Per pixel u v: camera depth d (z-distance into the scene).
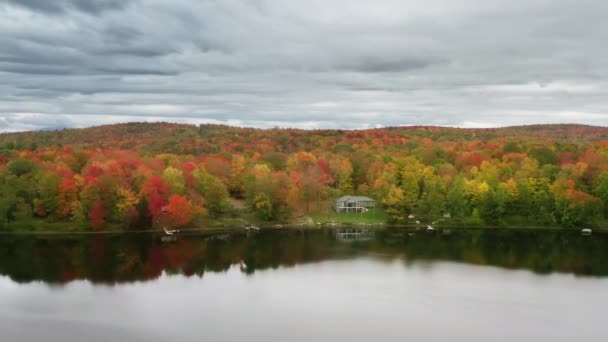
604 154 190.38
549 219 146.75
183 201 133.12
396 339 63.66
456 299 78.44
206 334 64.75
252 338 63.50
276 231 140.25
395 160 188.38
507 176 167.00
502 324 68.69
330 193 171.25
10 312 71.75
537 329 67.25
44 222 130.62
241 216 151.38
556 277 91.19
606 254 110.25
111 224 133.25
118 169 138.38
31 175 140.38
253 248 115.94
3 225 125.75
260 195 149.00
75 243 116.56
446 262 102.69
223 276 91.12
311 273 93.75
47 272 92.12
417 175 164.75
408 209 156.75
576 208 142.00
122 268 95.75
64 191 131.38
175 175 144.38
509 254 110.31
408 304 76.12
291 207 152.62
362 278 90.19
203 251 111.94
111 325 67.44
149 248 113.75
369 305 75.62
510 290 83.31
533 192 150.38
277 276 91.38
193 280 88.31
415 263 101.81
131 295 79.50
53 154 186.50
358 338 63.78
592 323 69.25
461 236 133.00
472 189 152.50
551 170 163.00
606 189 144.25
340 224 150.38
